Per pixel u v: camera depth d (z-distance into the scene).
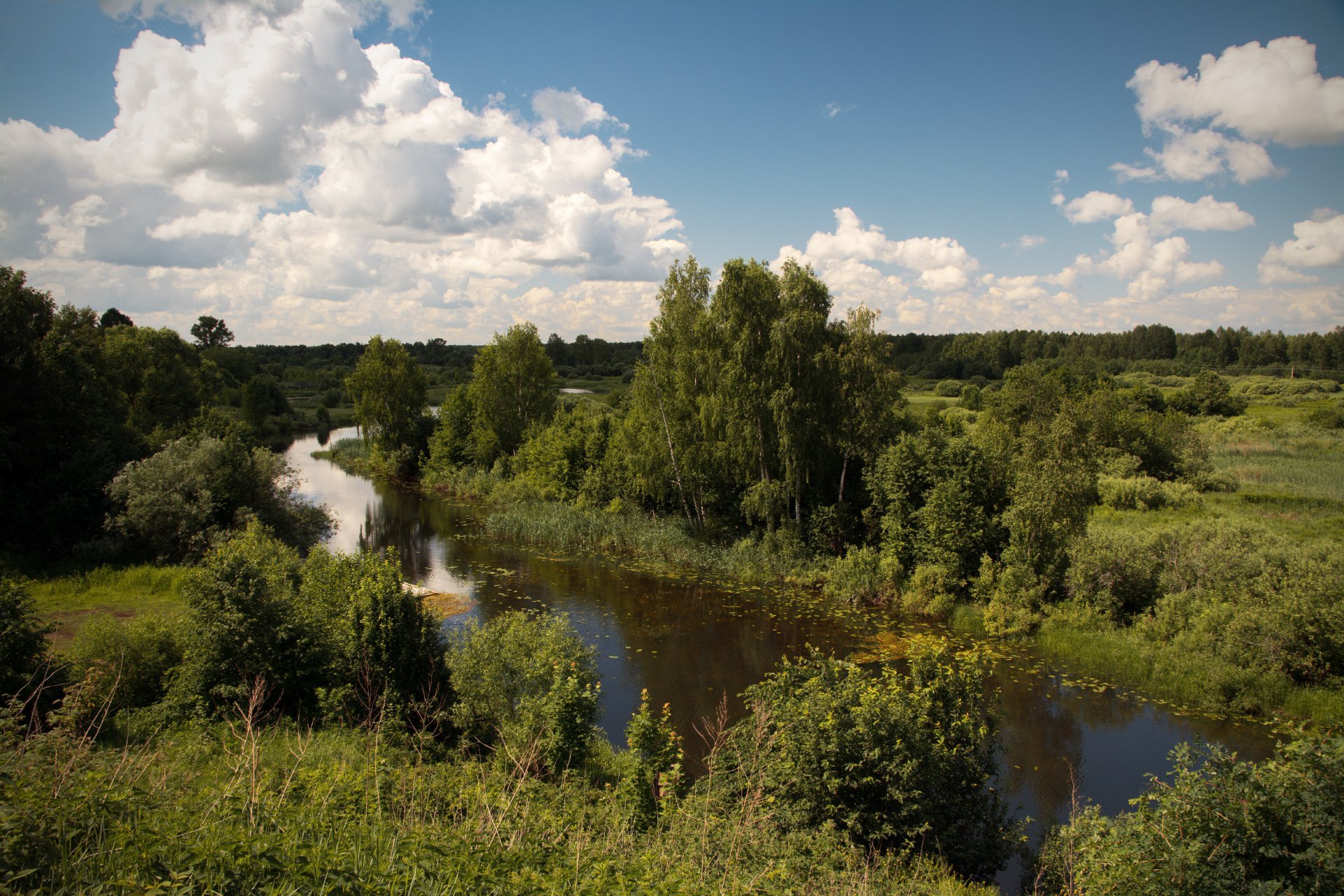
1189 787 6.45
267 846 4.30
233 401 73.19
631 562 28.69
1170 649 17.17
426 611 13.79
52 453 23.80
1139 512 31.56
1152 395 58.94
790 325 26.20
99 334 38.53
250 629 11.81
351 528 34.81
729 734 11.68
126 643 12.33
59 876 4.08
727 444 29.03
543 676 11.95
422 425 56.84
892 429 27.80
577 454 39.34
